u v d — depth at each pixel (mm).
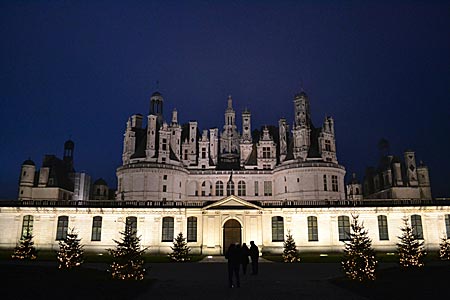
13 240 65438
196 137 104125
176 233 66500
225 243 65875
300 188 84875
